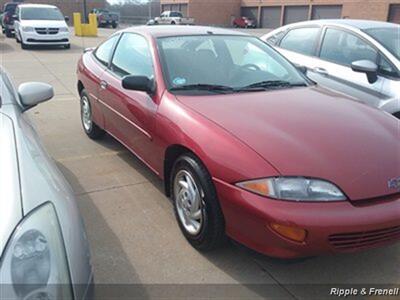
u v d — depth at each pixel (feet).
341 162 8.14
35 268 5.26
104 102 14.53
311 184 7.77
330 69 16.85
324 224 7.52
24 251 5.30
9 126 7.81
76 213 6.47
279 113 9.71
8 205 5.71
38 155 7.27
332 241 7.65
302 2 135.13
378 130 9.41
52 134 18.08
